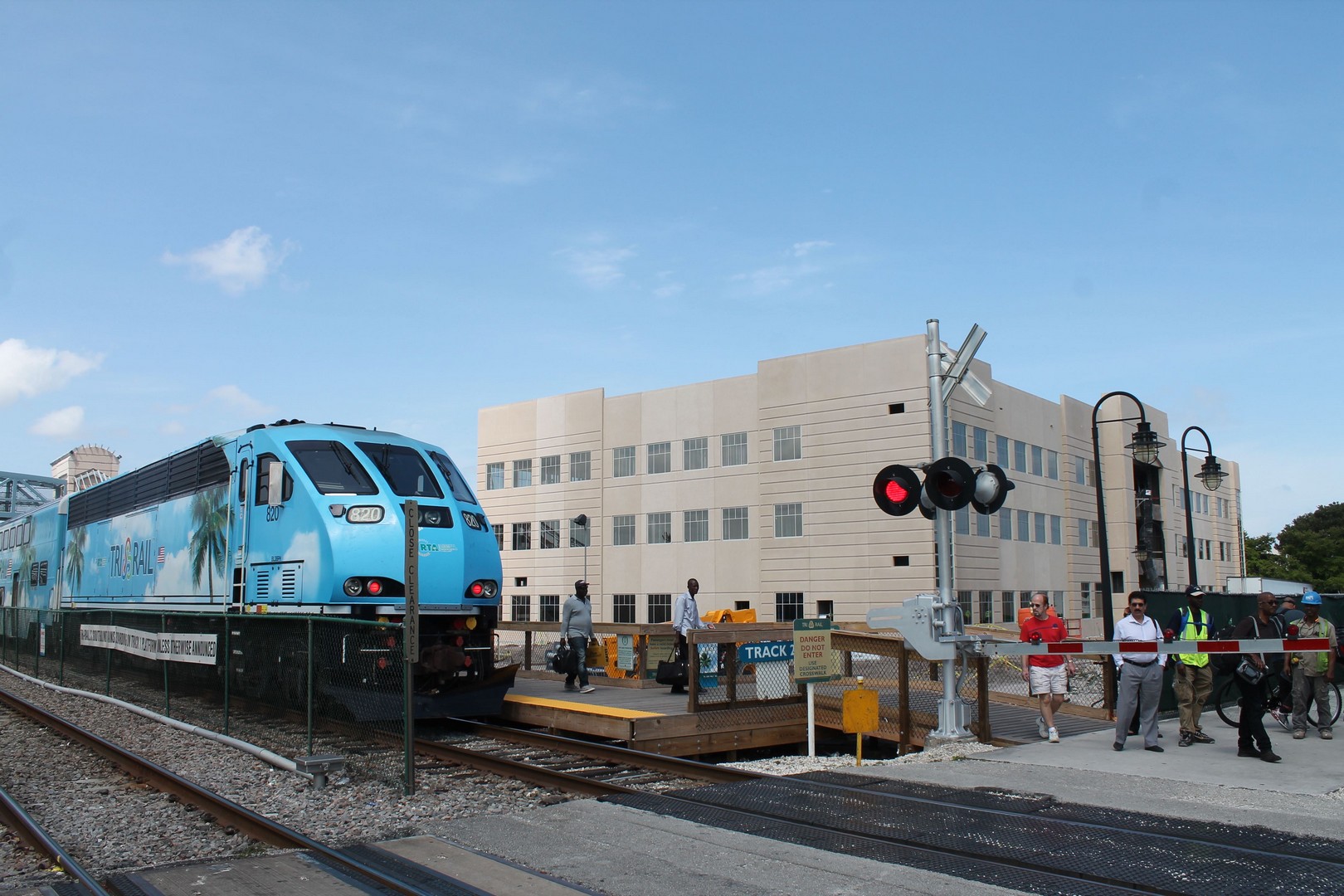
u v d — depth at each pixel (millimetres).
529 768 10719
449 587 14102
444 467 15234
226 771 11352
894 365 42062
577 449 52188
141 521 19844
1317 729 13656
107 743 12609
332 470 14234
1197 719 12625
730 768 10812
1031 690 13016
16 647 27625
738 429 46531
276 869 7117
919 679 15469
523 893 6430
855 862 7039
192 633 15719
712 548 46750
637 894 6414
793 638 12812
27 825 8320
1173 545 58500
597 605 50438
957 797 9203
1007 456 45500
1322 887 6445
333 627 11914
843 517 42844
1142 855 7188
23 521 30469
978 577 42250
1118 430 53531
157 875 7004
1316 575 84875
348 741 11383
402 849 7586
